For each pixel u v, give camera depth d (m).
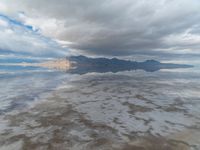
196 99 15.61
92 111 11.84
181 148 6.98
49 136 7.93
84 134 8.20
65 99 15.33
